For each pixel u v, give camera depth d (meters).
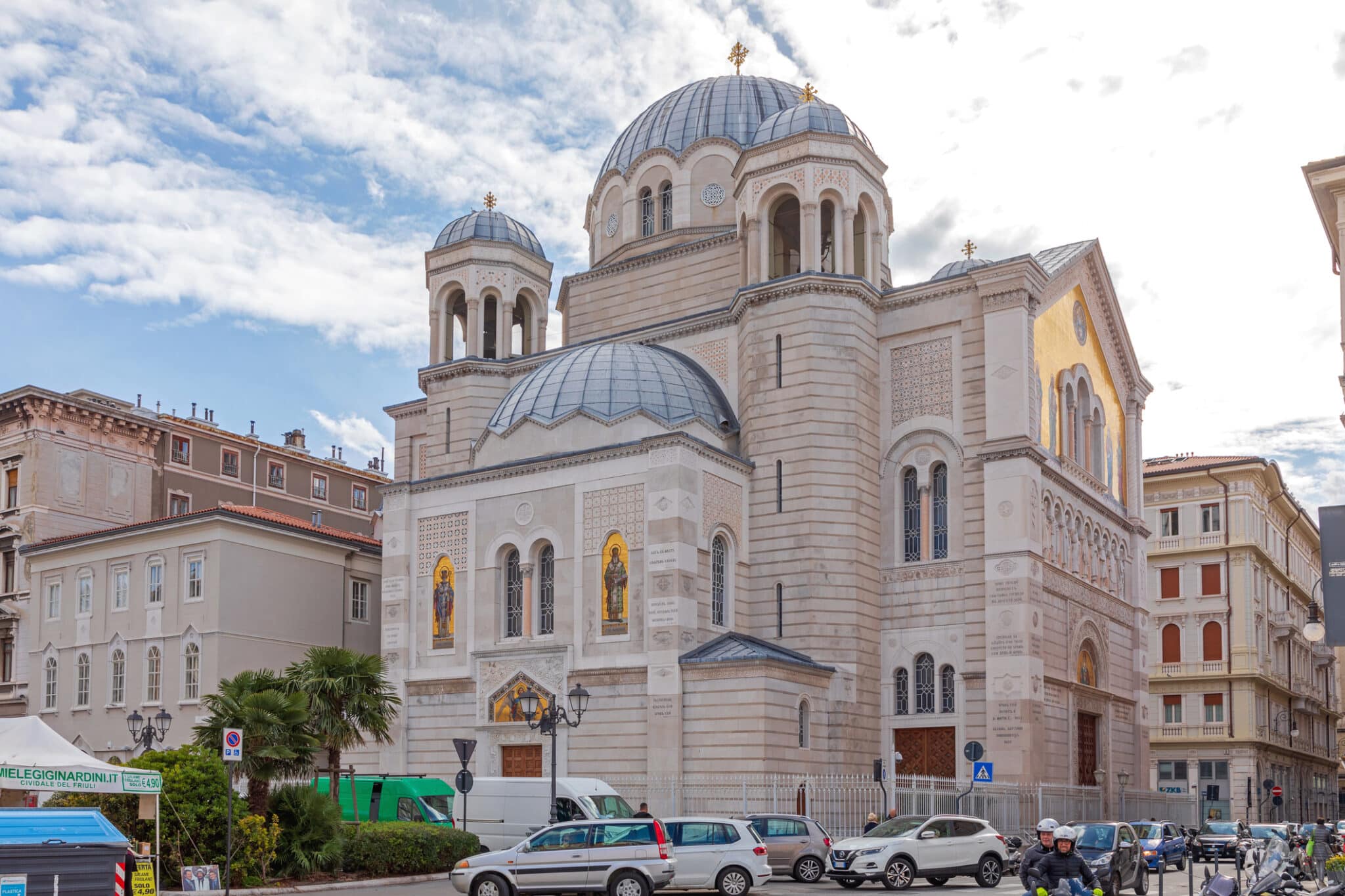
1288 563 107.19
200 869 35.00
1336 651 125.19
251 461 96.50
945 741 57.06
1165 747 93.81
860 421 59.41
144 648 68.88
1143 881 39.28
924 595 58.50
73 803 36.06
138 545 70.38
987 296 58.72
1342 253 34.12
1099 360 69.12
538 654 57.56
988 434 57.59
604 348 63.28
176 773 35.91
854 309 59.97
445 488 62.25
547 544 59.12
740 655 52.34
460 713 59.75
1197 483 96.19
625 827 35.34
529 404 61.97
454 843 43.22
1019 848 47.44
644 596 55.06
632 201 73.50
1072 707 59.41
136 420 85.94
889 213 69.56
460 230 73.75
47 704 73.94
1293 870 37.62
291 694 40.03
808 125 61.72
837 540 57.69
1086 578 63.16
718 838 37.31
